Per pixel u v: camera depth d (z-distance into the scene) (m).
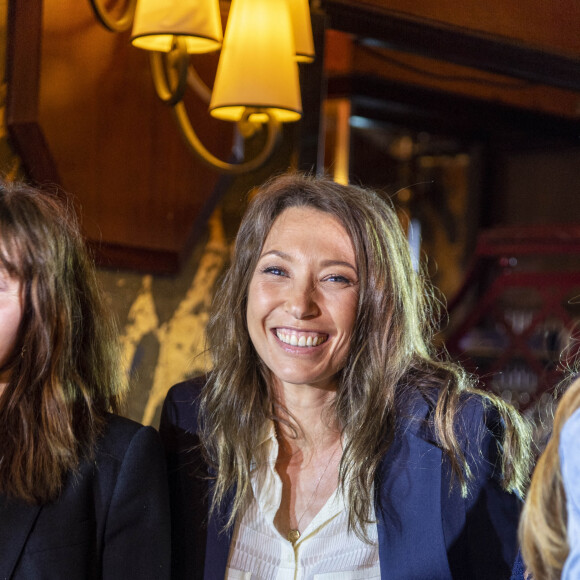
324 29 2.96
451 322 5.41
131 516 1.60
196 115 2.61
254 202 1.80
